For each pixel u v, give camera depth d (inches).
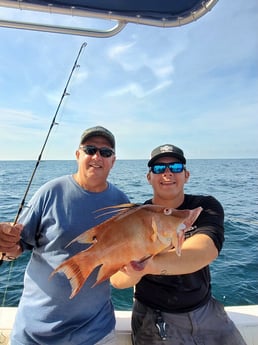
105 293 85.7
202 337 84.4
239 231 299.6
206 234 74.9
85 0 72.3
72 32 78.0
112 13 76.1
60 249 82.3
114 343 84.8
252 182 890.7
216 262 216.8
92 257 55.1
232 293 171.6
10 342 83.7
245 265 209.8
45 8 72.5
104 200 89.0
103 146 88.1
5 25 74.3
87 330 79.9
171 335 83.7
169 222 53.6
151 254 53.9
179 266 63.1
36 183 775.7
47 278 81.7
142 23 79.5
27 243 85.7
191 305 86.0
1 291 167.0
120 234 54.6
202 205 88.9
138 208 55.2
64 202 86.0
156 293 88.6
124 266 54.6
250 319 102.7
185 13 77.7
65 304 79.4
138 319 90.5
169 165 93.5
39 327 79.0
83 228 83.6
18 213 81.1
